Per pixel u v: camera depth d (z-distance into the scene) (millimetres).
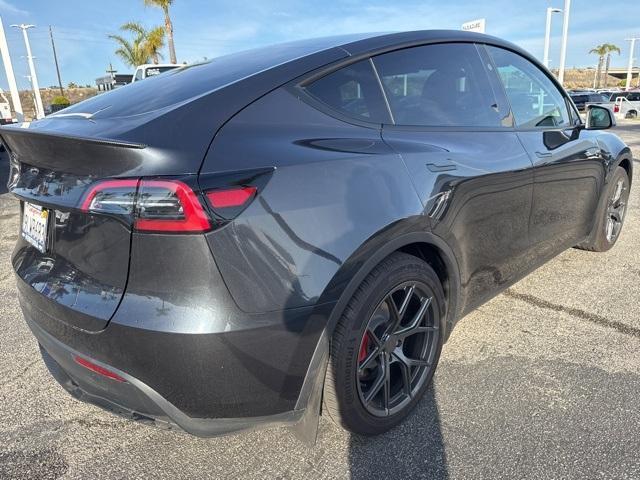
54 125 2002
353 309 1869
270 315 1636
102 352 1667
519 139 2830
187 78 2158
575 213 3482
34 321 1942
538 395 2391
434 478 1931
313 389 1804
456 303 2408
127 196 1559
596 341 2873
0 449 2174
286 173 1702
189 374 1586
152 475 2014
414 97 2389
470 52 2777
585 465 1952
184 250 1535
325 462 2039
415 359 2270
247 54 2389
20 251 2164
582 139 3471
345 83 2139
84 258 1738
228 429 1731
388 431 2186
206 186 1547
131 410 1789
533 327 3055
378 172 1963
